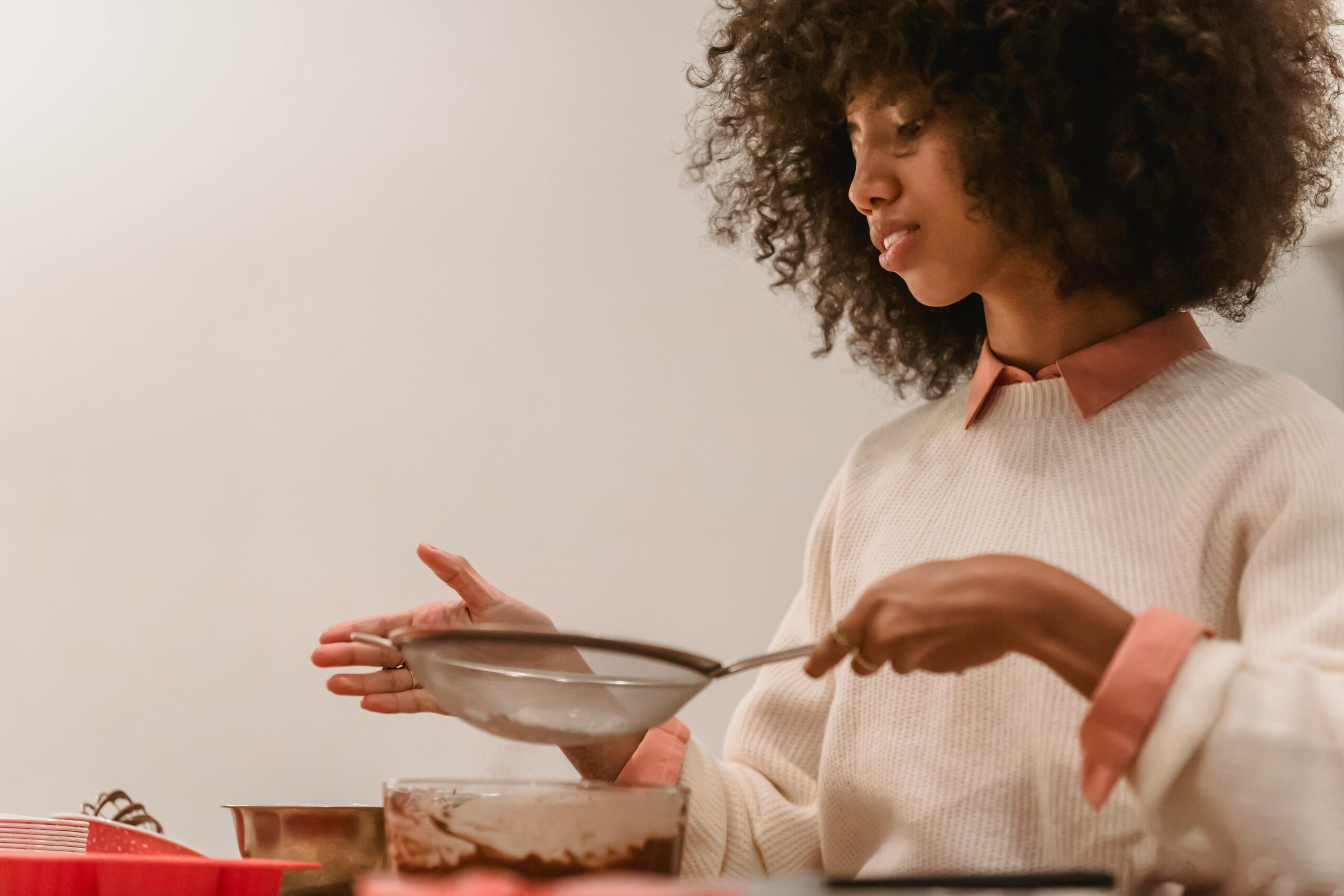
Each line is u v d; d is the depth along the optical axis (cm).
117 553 208
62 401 214
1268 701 54
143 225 221
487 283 216
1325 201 106
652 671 67
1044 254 87
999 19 82
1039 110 82
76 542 208
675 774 87
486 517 206
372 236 219
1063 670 58
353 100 225
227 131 225
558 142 222
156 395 214
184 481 210
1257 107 87
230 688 202
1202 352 87
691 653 65
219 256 220
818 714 98
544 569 204
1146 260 86
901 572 60
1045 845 78
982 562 59
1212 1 86
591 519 205
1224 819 54
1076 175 83
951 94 82
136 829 80
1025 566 58
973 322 112
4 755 201
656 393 209
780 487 204
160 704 202
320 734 198
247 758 199
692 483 205
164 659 203
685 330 212
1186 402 83
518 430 210
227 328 216
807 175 112
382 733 196
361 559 206
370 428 211
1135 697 55
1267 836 53
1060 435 87
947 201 84
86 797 199
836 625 60
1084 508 82
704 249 214
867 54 85
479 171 221
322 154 223
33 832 81
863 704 89
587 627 201
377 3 227
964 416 96
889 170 86
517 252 217
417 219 219
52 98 228
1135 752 55
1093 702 56
